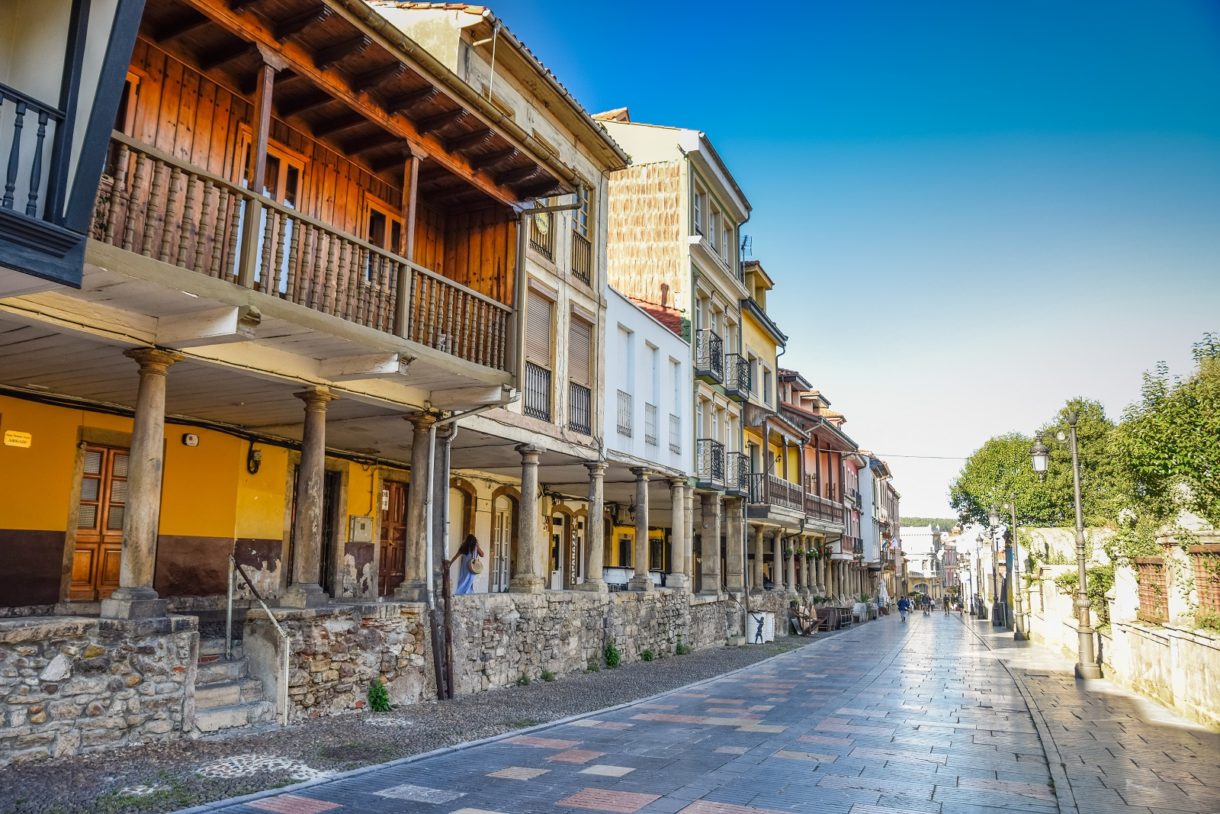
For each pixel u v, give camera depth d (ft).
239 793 22.03
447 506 41.47
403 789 23.54
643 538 64.64
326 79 30.66
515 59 49.01
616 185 83.25
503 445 48.96
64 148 20.51
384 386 37.14
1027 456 142.72
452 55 44.52
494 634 43.29
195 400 36.52
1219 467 41.96
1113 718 39.34
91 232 23.44
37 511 33.94
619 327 63.52
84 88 20.95
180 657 26.76
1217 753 30.81
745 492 87.61
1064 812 22.58
